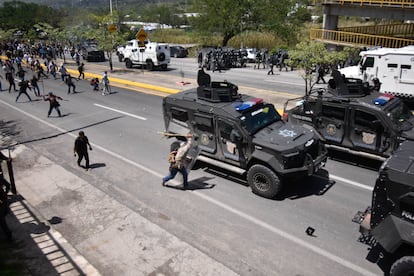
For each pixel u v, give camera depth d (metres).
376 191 5.80
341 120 10.45
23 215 8.27
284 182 9.47
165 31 72.69
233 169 9.29
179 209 8.34
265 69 30.81
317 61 16.42
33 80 21.34
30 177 10.31
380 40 29.83
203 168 10.55
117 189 9.43
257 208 8.31
